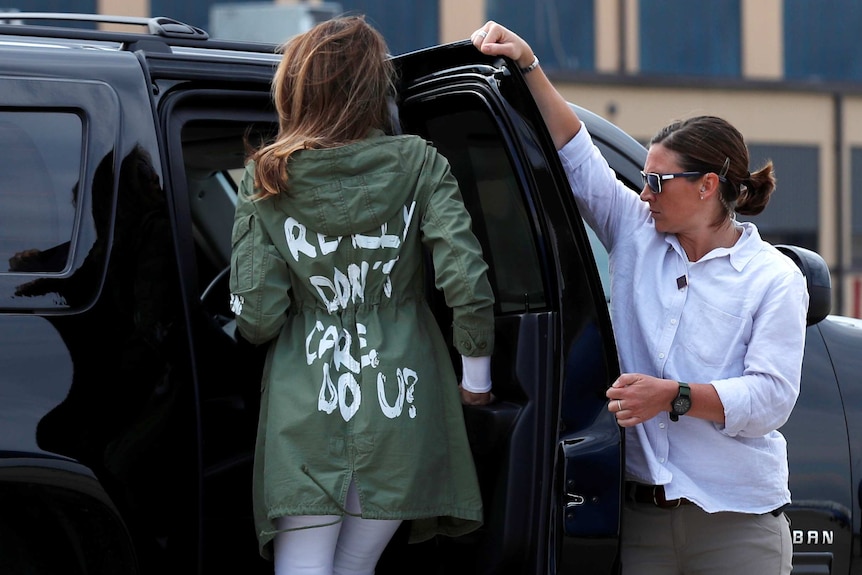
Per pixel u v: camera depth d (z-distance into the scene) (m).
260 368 9.86
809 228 68.81
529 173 9.09
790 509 11.68
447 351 9.17
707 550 9.26
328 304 8.77
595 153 9.84
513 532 9.19
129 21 10.76
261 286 8.67
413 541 9.41
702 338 9.05
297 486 8.42
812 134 68.62
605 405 9.04
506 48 9.05
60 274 8.55
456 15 63.50
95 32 10.01
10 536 8.20
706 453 9.12
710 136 9.02
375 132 8.98
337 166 8.61
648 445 9.20
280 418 8.60
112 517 8.44
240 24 35.88
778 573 9.22
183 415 8.76
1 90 8.72
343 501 8.47
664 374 9.13
